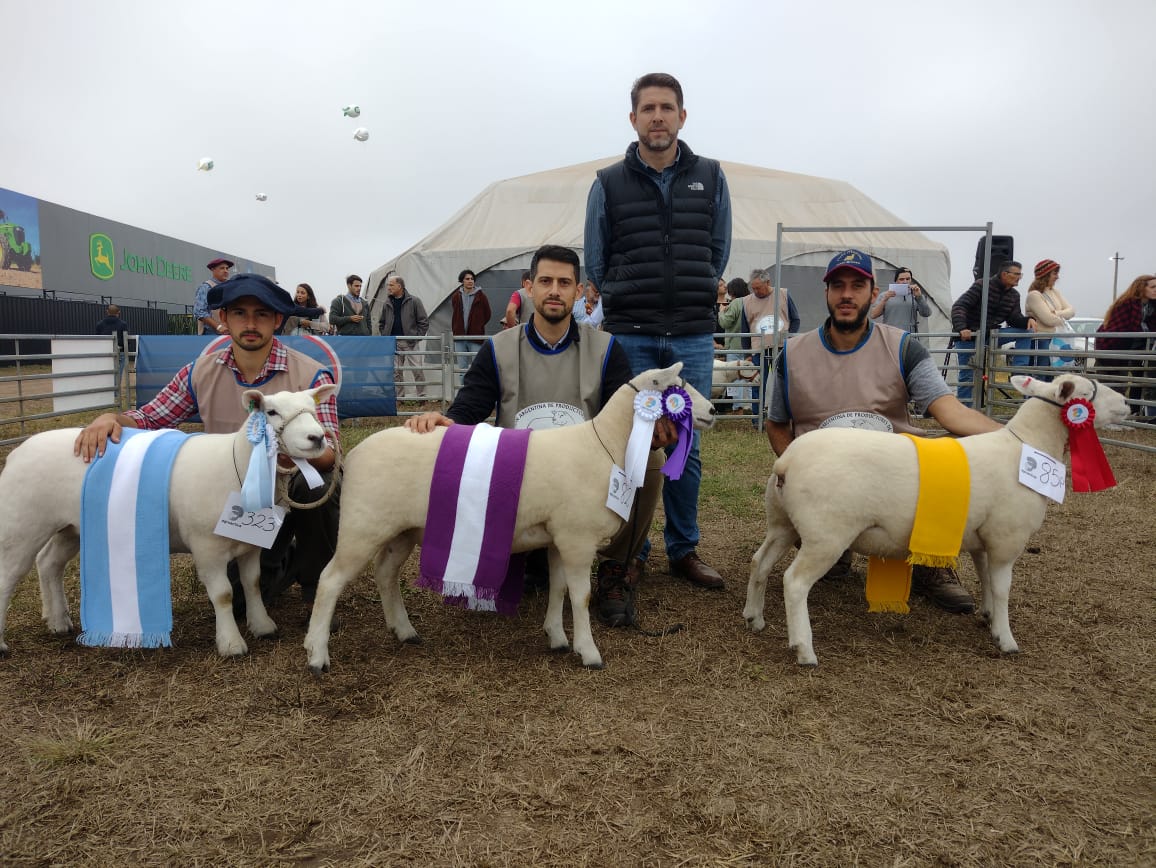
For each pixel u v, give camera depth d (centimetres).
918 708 298
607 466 329
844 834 225
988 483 335
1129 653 350
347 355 1062
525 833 224
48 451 328
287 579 398
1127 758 265
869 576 365
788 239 1602
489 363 411
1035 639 366
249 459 321
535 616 400
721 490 677
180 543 339
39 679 316
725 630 379
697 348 456
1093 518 591
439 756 263
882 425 421
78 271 3447
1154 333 835
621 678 325
